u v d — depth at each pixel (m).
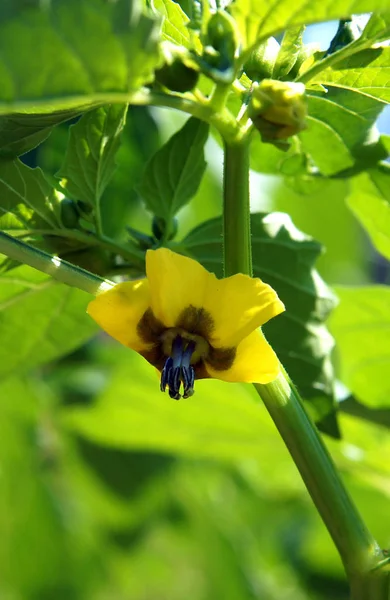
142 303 0.12
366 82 0.14
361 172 0.17
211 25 0.12
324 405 0.16
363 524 0.13
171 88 0.12
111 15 0.10
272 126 0.12
